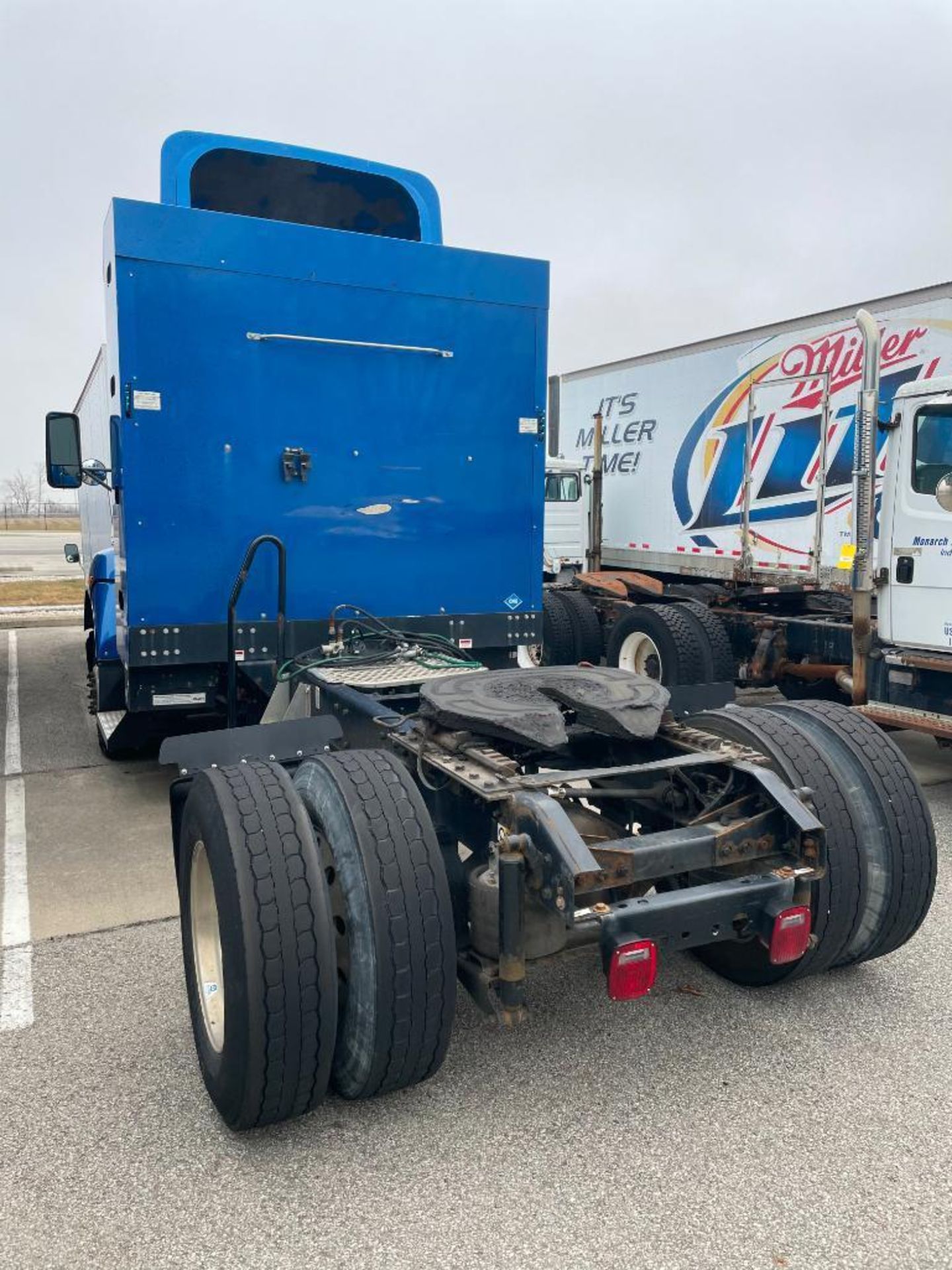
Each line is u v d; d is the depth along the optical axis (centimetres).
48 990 355
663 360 1051
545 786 278
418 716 336
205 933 292
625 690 331
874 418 639
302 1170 254
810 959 325
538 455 620
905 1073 298
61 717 871
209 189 666
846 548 811
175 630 527
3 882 465
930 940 395
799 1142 264
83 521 1065
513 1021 263
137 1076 299
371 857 260
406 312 569
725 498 962
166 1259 223
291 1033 248
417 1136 269
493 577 613
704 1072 299
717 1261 221
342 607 540
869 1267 219
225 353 523
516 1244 227
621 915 254
